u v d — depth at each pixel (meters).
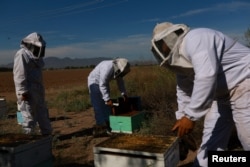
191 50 2.46
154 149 2.71
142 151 2.62
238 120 2.77
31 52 4.88
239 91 2.70
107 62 5.95
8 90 24.11
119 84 6.29
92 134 6.09
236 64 2.68
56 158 4.55
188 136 3.46
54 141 5.42
